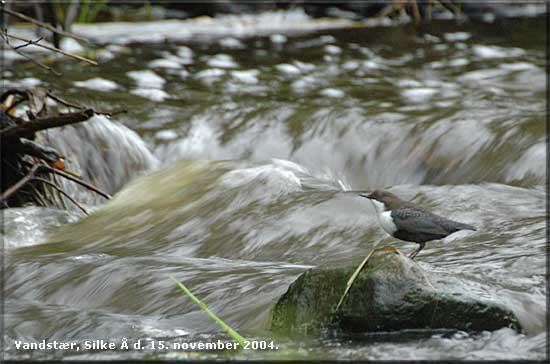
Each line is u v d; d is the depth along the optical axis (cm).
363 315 896
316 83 2338
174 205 1506
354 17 3631
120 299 1102
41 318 1052
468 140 1812
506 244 1195
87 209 1586
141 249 1328
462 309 890
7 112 1534
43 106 1530
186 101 2119
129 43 2866
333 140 1914
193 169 1684
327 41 3003
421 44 2928
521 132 1802
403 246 1223
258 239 1316
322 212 1366
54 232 1451
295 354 871
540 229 1256
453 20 3475
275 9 3638
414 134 1873
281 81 2355
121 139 1831
